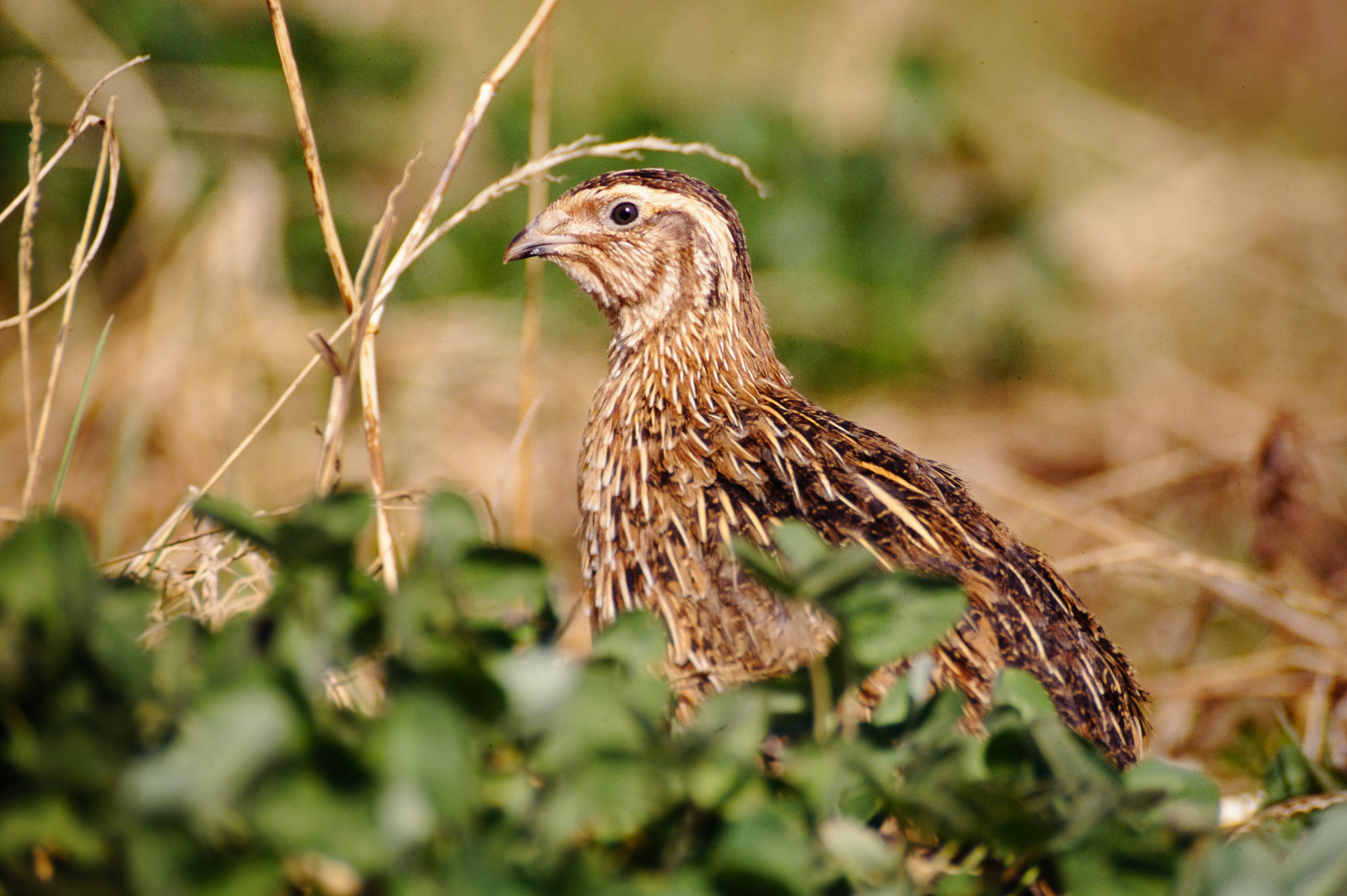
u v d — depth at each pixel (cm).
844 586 480
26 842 383
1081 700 699
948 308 1750
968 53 2308
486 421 1403
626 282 944
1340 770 754
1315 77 2430
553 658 462
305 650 428
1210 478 1378
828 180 1761
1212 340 1781
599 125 1789
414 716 395
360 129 1628
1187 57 2456
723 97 1947
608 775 415
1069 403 1666
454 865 377
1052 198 1983
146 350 1215
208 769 382
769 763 524
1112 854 433
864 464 789
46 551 410
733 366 932
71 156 1401
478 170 1688
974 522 764
